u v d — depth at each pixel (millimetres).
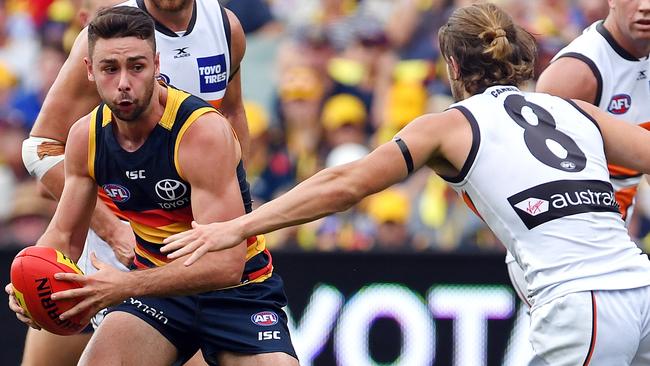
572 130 15469
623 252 15031
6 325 24203
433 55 35188
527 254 15016
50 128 18984
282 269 24266
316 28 35875
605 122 15789
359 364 24172
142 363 16656
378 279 24203
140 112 15352
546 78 19438
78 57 18734
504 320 24047
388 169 14664
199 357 19047
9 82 35312
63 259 15711
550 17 36000
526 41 15836
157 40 18312
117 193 16500
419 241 29234
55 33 35562
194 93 18719
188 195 16203
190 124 15852
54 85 19078
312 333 24188
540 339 15000
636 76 19438
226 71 19000
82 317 15531
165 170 15969
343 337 24125
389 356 24109
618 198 19969
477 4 15977
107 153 16203
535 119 15414
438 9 35969
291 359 16906
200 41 18562
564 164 15102
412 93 34094
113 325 16734
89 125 16312
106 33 15094
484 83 15711
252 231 14344
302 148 32938
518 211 14922
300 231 29016
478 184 15086
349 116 32812
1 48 36094
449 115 15148
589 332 14594
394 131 33562
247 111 33625
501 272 24094
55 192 19125
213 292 17047
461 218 29594
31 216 30562
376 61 35281
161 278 15508
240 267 15906
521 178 14945
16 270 15375
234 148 16203
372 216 29312
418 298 24125
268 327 17109
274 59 36188
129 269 18016
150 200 16406
